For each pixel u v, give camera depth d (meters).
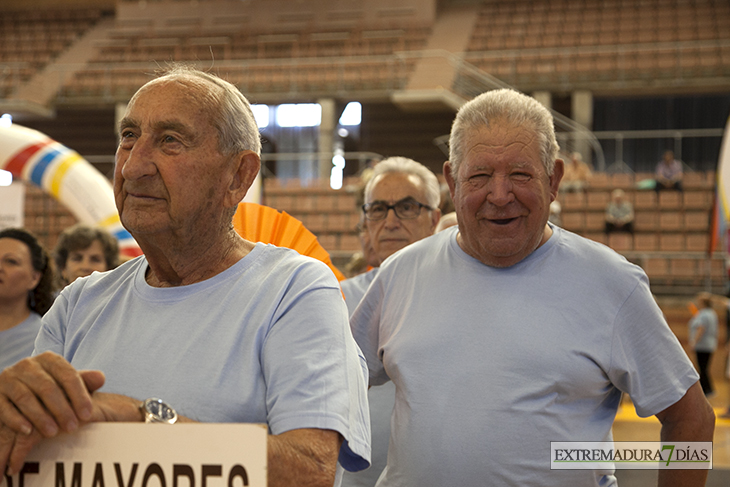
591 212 8.46
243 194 0.86
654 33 11.10
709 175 8.67
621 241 8.16
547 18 12.10
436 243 1.29
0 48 13.16
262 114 11.83
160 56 12.32
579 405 1.11
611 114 11.22
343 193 9.21
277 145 11.80
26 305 1.96
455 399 1.11
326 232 9.08
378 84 10.76
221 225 0.85
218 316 0.81
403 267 1.29
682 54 10.34
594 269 1.14
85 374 0.62
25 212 9.21
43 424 0.58
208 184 0.81
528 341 1.10
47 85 11.72
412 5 12.47
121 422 0.60
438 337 1.15
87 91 11.50
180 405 0.76
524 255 1.15
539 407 1.08
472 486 1.08
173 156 0.79
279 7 12.81
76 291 0.95
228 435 0.58
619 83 10.14
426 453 1.11
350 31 12.44
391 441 1.19
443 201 2.21
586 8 12.20
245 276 0.84
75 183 4.39
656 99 11.02
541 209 1.11
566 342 1.09
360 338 1.32
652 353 1.11
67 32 13.52
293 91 10.97
